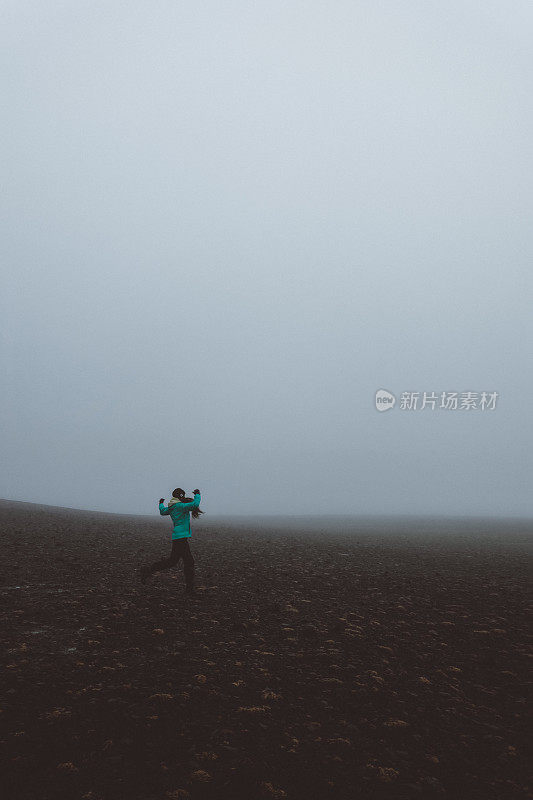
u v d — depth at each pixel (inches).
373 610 370.3
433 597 425.4
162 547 687.1
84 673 226.1
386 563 645.3
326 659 261.4
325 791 147.4
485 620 350.6
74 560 512.4
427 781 154.9
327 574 529.7
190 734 177.2
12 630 279.0
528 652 286.4
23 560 486.6
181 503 399.9
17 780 142.7
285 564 591.2
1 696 197.2
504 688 235.0
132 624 303.4
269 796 143.2
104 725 179.3
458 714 205.6
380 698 217.2
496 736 187.3
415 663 263.1
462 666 261.4
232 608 356.2
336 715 199.5
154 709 193.6
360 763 164.6
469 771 162.9
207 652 262.7
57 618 306.8
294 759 165.0
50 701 195.9
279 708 202.7
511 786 154.6
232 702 205.2
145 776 149.5
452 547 917.8
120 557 563.2
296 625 321.1
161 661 245.9
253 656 260.5
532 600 422.9
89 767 152.3
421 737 184.9
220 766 157.8
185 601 368.5
